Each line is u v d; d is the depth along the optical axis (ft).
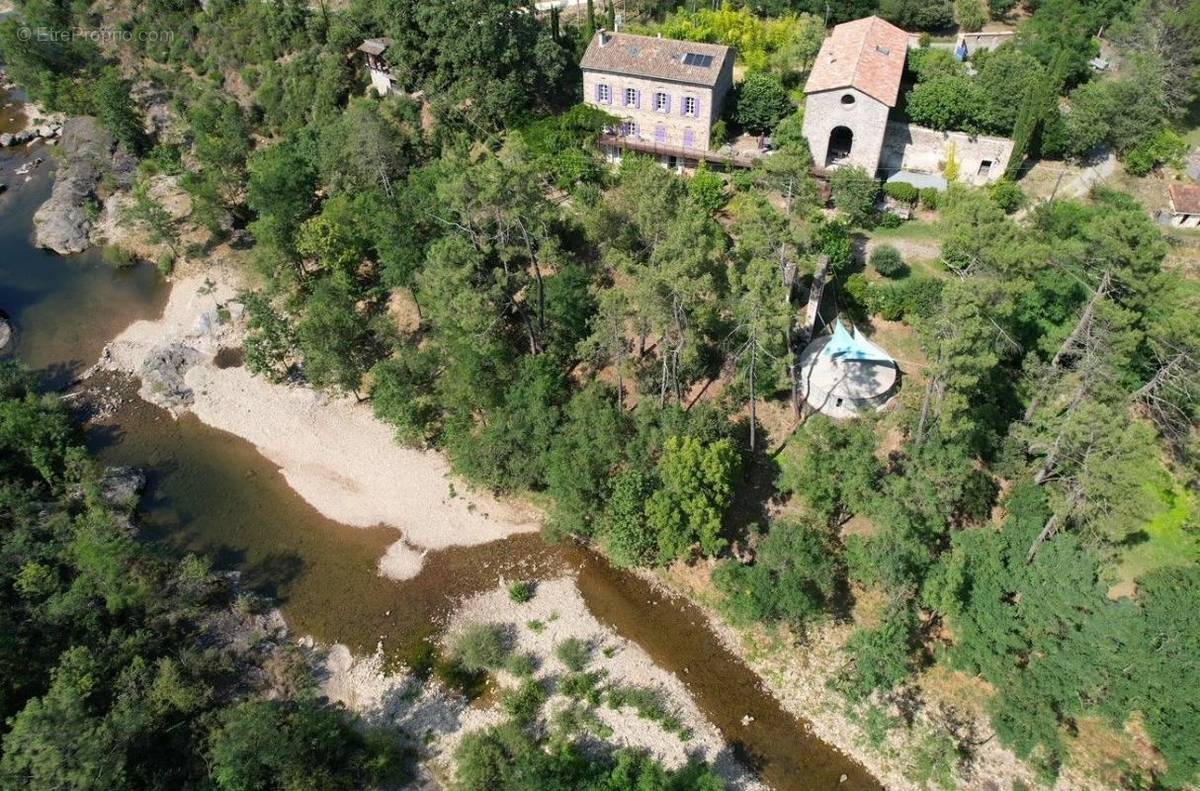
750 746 144.05
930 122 239.91
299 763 137.49
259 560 180.75
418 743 147.13
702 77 240.73
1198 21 229.25
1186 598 129.29
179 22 339.36
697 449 153.07
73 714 128.36
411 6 266.57
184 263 265.95
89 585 161.68
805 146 239.50
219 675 156.25
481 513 188.34
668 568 172.45
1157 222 214.48
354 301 233.76
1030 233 190.39
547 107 281.33
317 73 300.81
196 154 284.00
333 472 200.23
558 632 163.53
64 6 357.20
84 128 319.06
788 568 150.41
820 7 296.71
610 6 292.61
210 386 223.71
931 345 144.25
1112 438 131.64
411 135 273.33
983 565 142.51
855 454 157.89
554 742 143.95
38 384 218.59
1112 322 142.51
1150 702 126.52
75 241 278.26
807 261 172.65
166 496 196.03
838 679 150.41
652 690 152.66
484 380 183.83
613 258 193.06
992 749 139.03
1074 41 249.96
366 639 164.66
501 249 194.08
